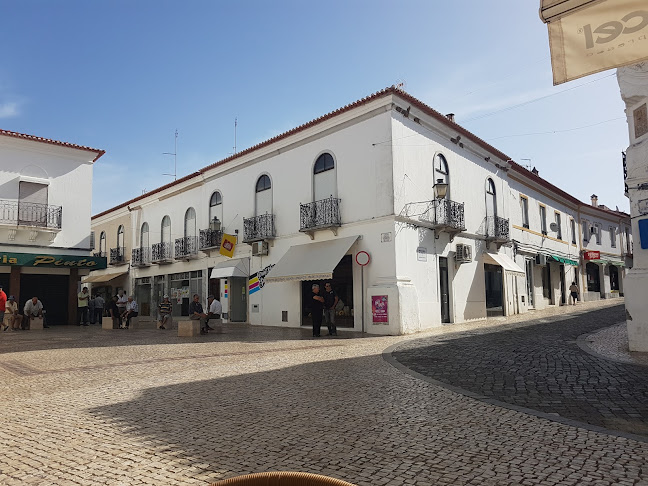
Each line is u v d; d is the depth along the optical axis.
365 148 17.33
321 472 3.75
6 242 21.11
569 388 6.68
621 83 10.30
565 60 4.00
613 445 4.29
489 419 5.23
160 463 4.02
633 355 9.24
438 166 19.08
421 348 11.24
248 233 21.81
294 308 19.56
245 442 4.54
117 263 32.81
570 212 33.09
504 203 23.97
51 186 22.34
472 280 20.67
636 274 9.77
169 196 28.75
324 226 17.95
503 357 9.45
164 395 6.72
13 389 7.38
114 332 18.36
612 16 3.85
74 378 8.23
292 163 20.16
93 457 4.20
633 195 10.15
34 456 4.25
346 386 7.07
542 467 3.80
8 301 19.88
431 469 3.79
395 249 16.20
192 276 26.33
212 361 9.92
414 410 5.66
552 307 27.94
